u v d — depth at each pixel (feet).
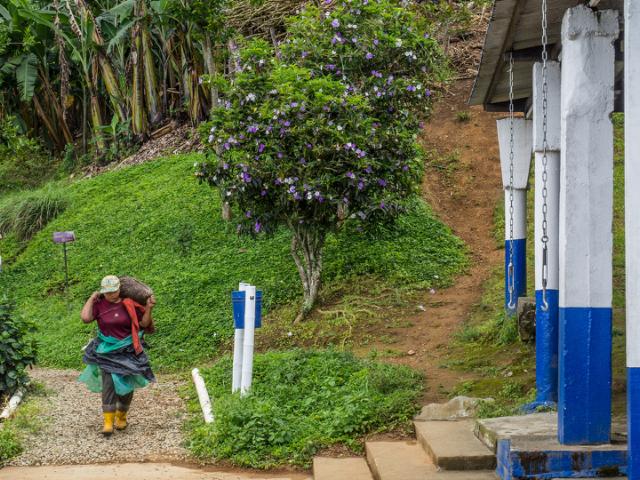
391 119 39.14
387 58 39.60
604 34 17.89
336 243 44.80
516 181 33.96
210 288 43.39
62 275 50.96
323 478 20.72
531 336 30.73
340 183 36.76
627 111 14.19
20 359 30.27
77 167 74.28
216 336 38.73
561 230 18.06
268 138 36.24
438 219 47.57
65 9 71.92
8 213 61.16
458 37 66.03
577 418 17.74
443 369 30.19
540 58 25.36
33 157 76.64
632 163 14.15
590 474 17.34
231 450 23.44
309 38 39.93
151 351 38.68
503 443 18.43
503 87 31.83
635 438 14.26
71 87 78.74
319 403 26.45
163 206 55.83
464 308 37.68
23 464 23.36
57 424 27.09
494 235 45.70
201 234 50.26
